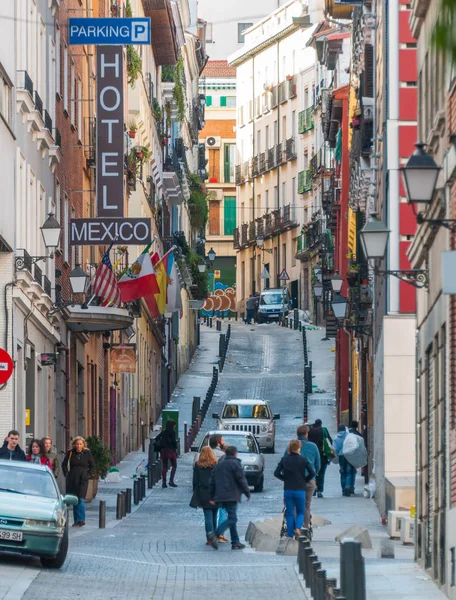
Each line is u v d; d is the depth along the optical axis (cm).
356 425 7975
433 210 3919
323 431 7850
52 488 4241
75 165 8531
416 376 4794
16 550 3991
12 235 5903
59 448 7762
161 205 14925
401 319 6656
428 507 4216
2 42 5828
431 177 3119
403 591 3675
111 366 9919
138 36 7544
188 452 10894
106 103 8044
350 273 9444
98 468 7512
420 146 3169
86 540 5384
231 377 16288
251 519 6638
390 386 6625
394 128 6900
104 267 7706
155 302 10456
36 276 6519
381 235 4212
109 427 10369
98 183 8019
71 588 3650
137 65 11350
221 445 5712
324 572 3228
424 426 4412
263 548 5075
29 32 6500
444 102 3722
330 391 14838
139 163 11731
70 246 8194
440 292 3822
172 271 11781
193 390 15588
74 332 8375
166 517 6669
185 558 4769
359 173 9281
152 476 8481
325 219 16738
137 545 5253
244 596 3591
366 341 9119
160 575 4141
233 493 5156
